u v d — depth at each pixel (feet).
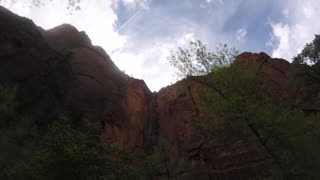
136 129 163.63
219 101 77.46
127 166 55.67
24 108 114.73
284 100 85.81
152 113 183.73
